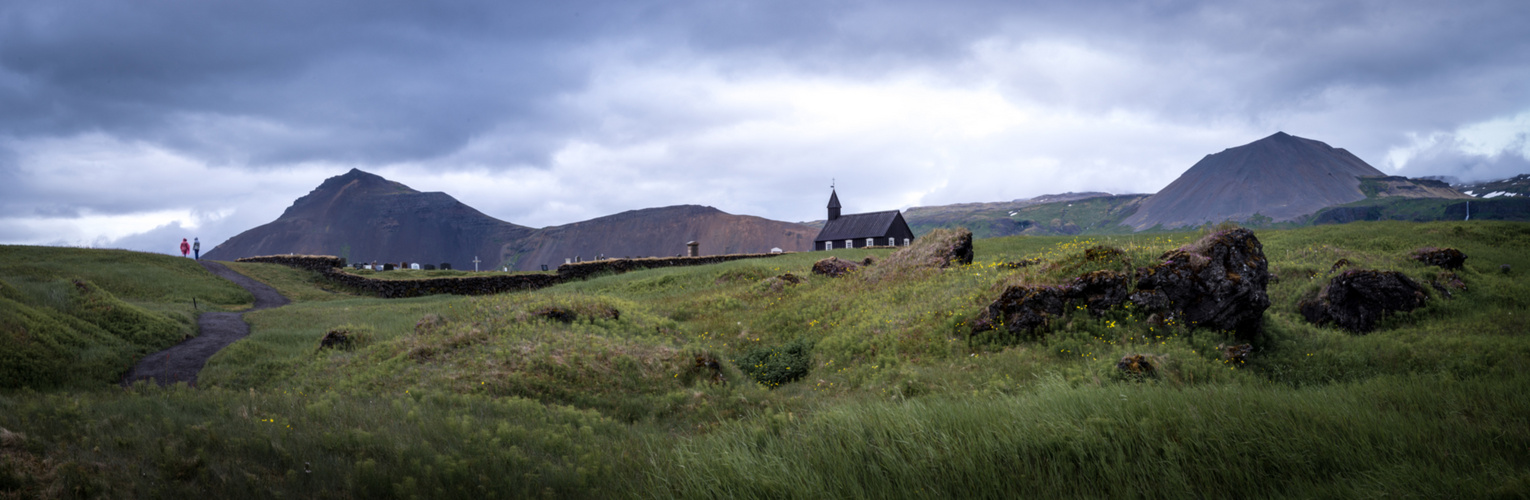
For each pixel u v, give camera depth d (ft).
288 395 45.01
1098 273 55.93
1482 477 17.11
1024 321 53.72
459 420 35.12
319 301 128.88
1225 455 19.86
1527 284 77.71
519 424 36.35
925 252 92.99
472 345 62.23
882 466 21.42
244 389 54.54
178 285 121.08
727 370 58.59
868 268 98.53
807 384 54.60
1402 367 45.65
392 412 37.17
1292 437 20.57
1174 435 21.59
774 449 23.82
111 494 19.99
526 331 65.10
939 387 44.14
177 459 23.24
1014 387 41.19
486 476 23.99
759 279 113.29
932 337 56.80
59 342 58.29
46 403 32.42
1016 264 73.31
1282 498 17.40
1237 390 27.37
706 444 26.32
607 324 70.38
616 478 24.53
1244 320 52.80
